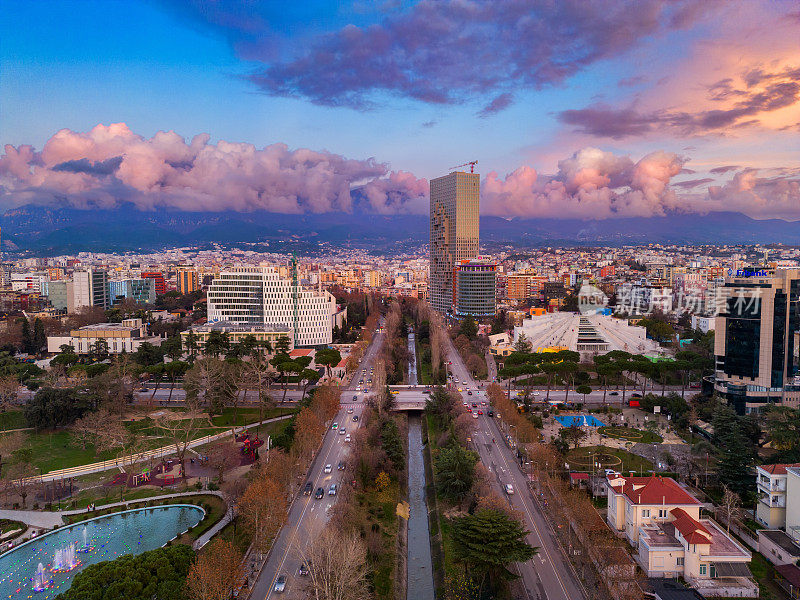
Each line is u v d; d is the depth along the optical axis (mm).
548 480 198500
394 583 159500
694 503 169625
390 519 197875
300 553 152000
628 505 174875
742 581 149875
